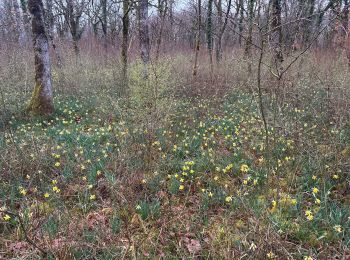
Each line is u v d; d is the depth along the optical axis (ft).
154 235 13.60
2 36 56.44
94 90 39.24
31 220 14.24
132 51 37.96
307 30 32.42
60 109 32.32
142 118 23.68
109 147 21.86
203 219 14.74
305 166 18.35
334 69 33.55
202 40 71.97
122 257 11.85
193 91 37.09
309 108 26.68
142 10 35.70
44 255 12.29
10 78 37.99
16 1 66.23
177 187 17.03
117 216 14.51
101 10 83.97
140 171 18.43
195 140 22.88
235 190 16.65
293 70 32.12
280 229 12.77
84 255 12.28
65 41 61.77
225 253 11.93
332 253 12.34
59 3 68.39
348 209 14.20
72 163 19.83
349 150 18.90
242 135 23.89
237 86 38.09
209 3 57.47
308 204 15.31
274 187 16.69
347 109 22.70
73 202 16.08
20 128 27.02
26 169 18.92
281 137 20.79
